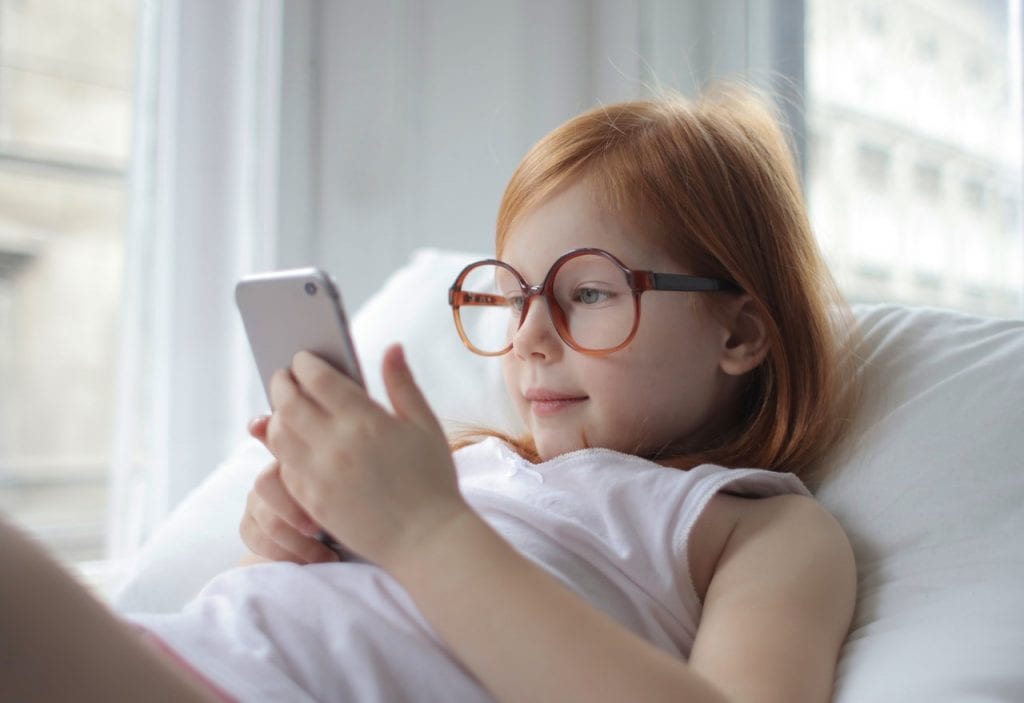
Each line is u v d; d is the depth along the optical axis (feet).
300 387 1.77
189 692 1.25
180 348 4.92
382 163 5.87
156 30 4.90
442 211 6.06
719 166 2.58
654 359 2.38
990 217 4.50
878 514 2.35
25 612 1.13
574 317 2.40
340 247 5.74
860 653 1.97
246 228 5.11
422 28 6.00
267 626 1.83
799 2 5.17
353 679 1.74
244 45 5.13
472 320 3.85
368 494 1.67
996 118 4.49
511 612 1.58
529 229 2.50
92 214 5.57
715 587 2.03
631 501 2.18
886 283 4.86
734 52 5.37
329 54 5.68
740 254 2.52
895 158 4.83
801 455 2.58
